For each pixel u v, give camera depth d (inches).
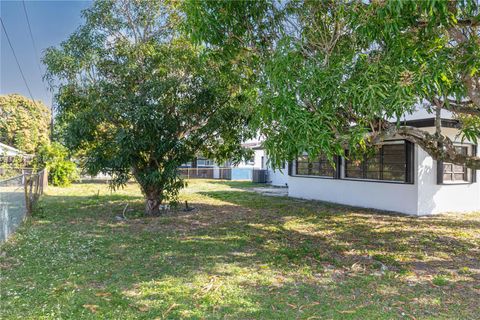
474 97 155.6
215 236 241.3
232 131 311.0
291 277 158.9
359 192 397.7
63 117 307.9
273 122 141.7
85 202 417.4
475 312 122.2
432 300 133.0
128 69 280.4
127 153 281.9
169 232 253.1
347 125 147.4
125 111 273.4
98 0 293.1
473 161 185.5
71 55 282.2
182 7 186.2
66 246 207.6
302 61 141.2
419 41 134.0
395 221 303.9
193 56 277.3
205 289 141.9
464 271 168.7
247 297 134.2
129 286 144.8
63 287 142.1
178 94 290.8
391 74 119.8
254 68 191.8
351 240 233.1
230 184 737.0
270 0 172.2
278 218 316.8
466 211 362.0
